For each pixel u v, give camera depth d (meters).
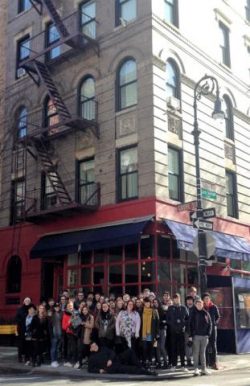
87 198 19.66
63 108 20.50
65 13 22.38
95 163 19.55
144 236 17.19
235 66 24.22
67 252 18.52
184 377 11.46
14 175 23.17
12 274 22.34
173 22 20.59
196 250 13.73
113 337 12.68
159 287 16.73
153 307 12.73
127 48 19.38
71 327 13.37
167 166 18.14
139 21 19.23
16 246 22.14
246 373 12.12
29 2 24.98
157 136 17.94
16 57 24.89
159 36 19.16
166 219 17.30
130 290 17.39
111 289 17.98
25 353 13.97
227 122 23.11
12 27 25.61
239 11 25.59
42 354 13.89
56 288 20.53
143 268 17.17
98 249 18.72
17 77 24.55
